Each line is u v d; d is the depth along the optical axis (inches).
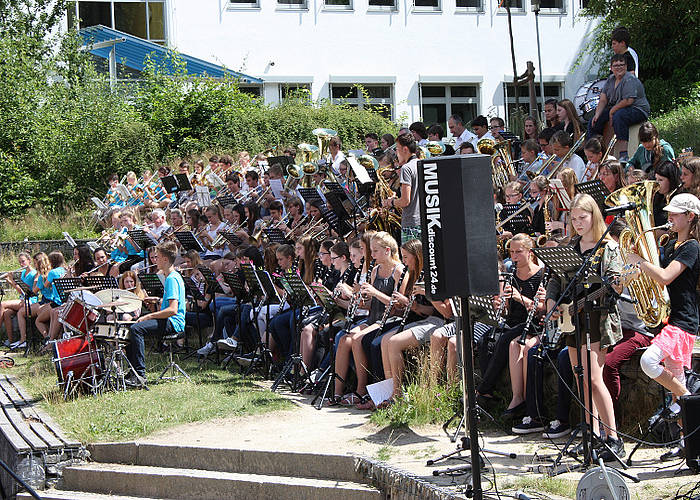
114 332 382.0
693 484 217.5
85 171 827.4
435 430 289.3
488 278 223.0
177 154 849.5
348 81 990.4
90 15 984.9
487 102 1024.9
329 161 517.7
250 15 967.0
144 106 878.4
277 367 393.7
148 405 354.9
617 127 414.3
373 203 424.2
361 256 354.6
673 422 245.0
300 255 402.0
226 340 410.0
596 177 350.0
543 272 286.2
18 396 396.5
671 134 650.2
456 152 492.1
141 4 985.5
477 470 215.8
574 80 1039.0
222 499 281.9
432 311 320.2
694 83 763.4
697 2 733.9
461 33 1016.2
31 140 837.8
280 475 279.6
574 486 224.7
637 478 222.5
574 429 252.1
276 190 522.3
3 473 341.1
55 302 514.3
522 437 277.6
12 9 962.1
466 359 221.1
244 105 899.4
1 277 546.3
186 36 954.7
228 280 412.8
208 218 545.6
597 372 241.3
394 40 1002.7
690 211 236.7
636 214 238.8
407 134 362.6
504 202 414.9
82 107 842.2
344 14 988.6
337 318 352.2
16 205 815.1
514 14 1024.9
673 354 235.5
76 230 777.6
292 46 978.1
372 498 249.1
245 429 315.3
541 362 277.1
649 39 794.8
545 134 431.8
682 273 237.0
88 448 328.5
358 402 337.1
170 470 298.8
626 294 260.8
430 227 223.8
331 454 269.9
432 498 228.4
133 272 469.1
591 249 242.2
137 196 705.0
